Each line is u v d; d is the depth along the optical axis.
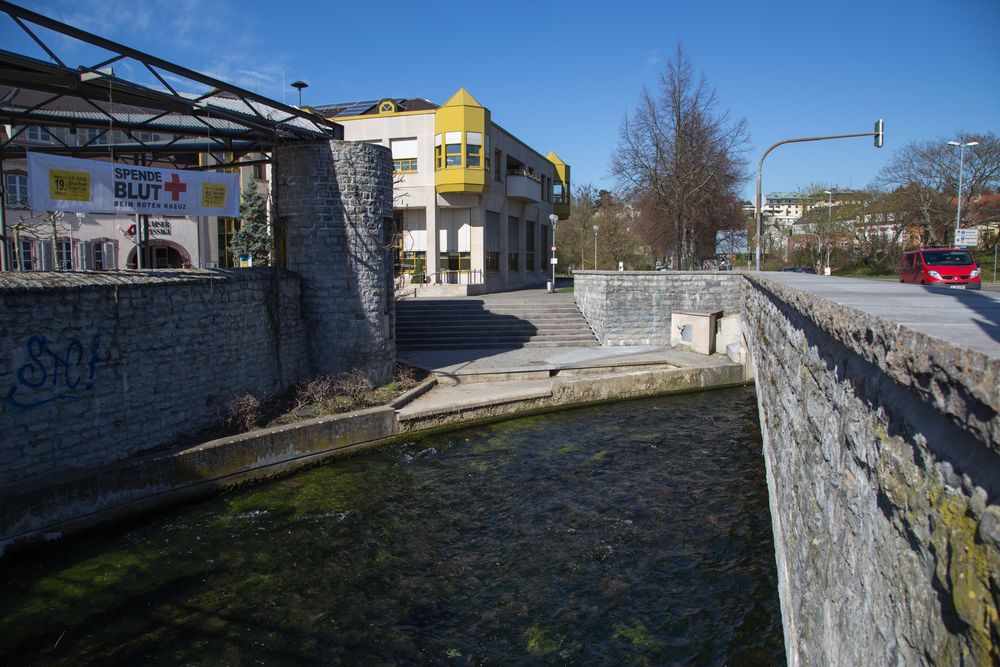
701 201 34.03
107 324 9.83
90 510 8.98
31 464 8.81
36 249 24.72
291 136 14.33
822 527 3.83
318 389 13.79
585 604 7.71
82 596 7.70
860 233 50.34
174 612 7.48
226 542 9.15
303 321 14.88
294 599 7.80
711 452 13.09
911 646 2.23
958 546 1.90
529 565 8.62
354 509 10.34
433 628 7.29
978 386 1.67
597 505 10.48
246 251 30.89
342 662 6.69
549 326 23.81
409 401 14.74
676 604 7.67
